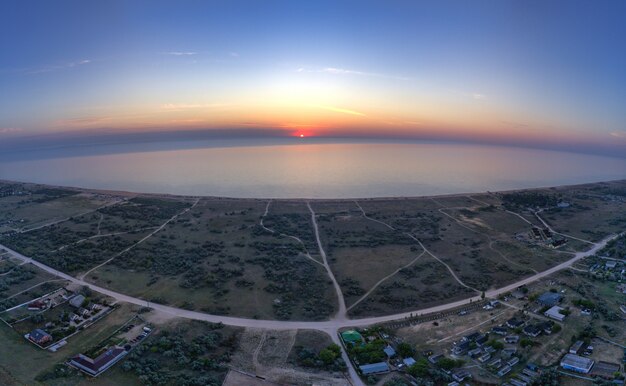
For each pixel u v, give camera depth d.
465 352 136.88
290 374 125.81
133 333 145.62
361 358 132.12
